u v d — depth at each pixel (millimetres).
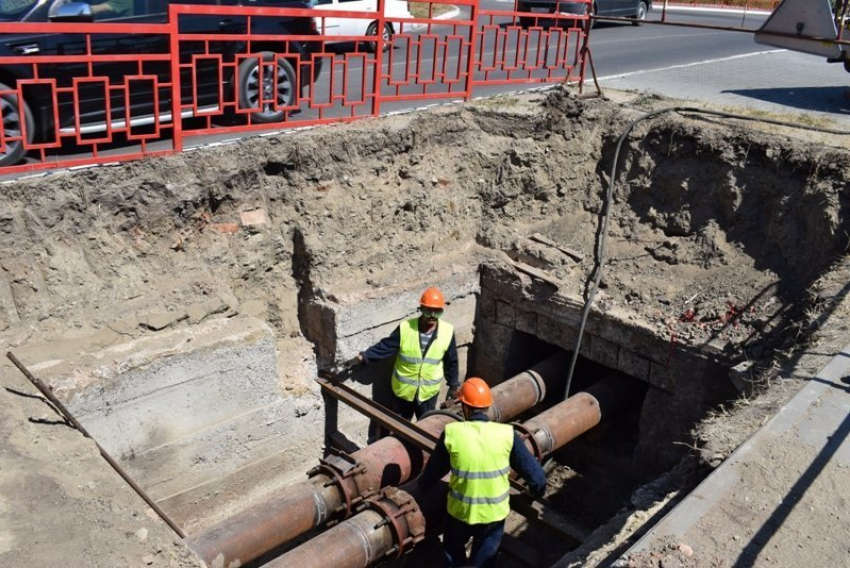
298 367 7676
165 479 6652
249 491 7301
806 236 7688
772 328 7246
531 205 9273
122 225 6664
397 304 8156
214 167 7027
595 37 19047
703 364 7359
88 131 7113
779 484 4465
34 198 6152
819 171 7707
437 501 6203
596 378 9016
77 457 4965
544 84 11586
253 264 7480
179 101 6805
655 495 5367
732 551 3986
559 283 8391
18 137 6148
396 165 8336
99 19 7367
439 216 8758
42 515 4301
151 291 6797
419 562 7090
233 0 8164
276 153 7391
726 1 28484
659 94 10594
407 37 8430
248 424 7082
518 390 8109
